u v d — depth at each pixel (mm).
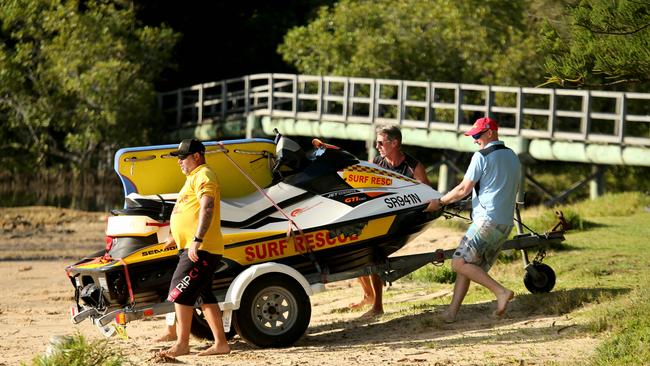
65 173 105125
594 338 23672
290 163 26797
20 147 106500
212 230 23484
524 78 93750
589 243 43000
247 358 23500
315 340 26531
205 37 127938
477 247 25984
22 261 56531
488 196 25797
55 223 74188
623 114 66125
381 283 30297
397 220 27172
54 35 106750
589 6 28672
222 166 27156
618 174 96750
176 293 23484
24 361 24734
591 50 27719
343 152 27594
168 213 25188
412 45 98375
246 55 126625
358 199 26953
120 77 100625
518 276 35875
